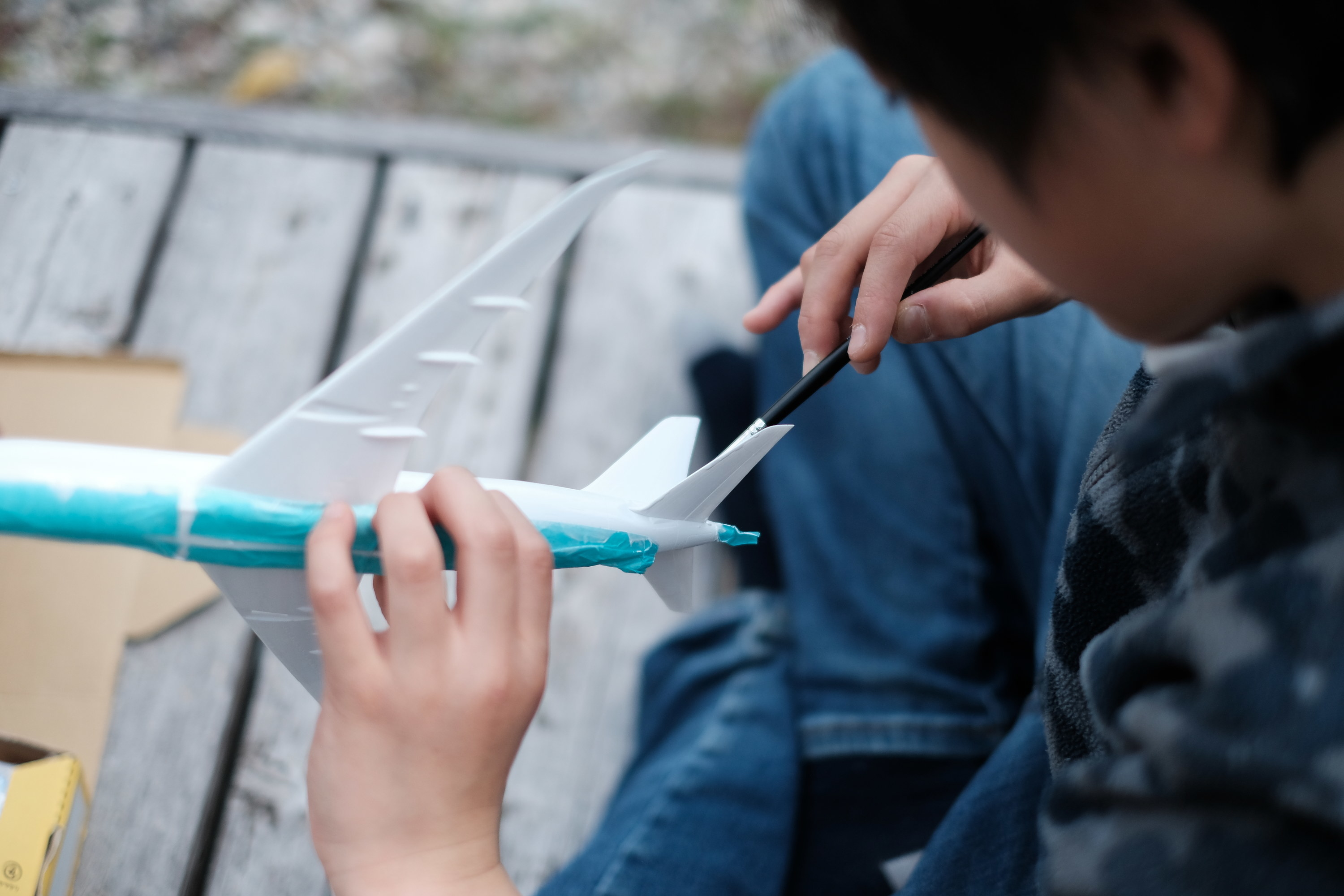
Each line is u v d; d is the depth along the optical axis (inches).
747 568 44.6
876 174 37.6
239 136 53.2
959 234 27.3
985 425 34.7
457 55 68.0
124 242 49.7
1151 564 19.8
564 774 41.2
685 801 34.1
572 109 67.6
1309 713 13.2
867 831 34.1
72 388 43.1
